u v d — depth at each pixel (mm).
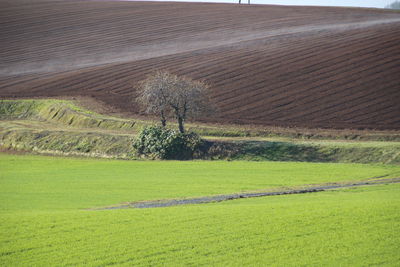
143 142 66938
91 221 31938
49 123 88250
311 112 82500
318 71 101875
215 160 62031
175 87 65938
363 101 85438
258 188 44781
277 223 30078
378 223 29125
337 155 59969
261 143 64625
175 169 55688
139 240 27812
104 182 49781
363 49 112188
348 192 40562
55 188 47625
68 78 113250
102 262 24734
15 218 33281
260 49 122375
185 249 26250
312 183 46188
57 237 28766
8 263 24922
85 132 75312
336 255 24688
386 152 58031
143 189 45781
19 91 105750
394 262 23578
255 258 24672
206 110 69125
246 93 93875
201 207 35406
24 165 61531
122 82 106750
